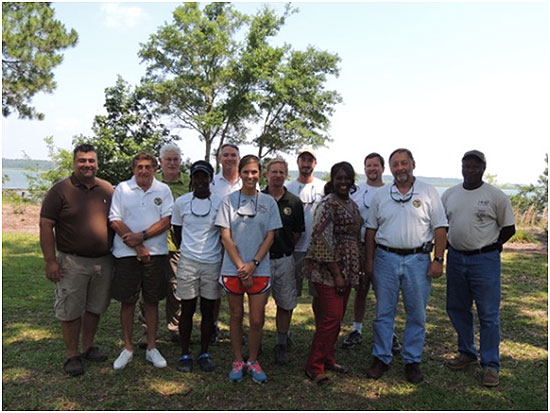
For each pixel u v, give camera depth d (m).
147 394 3.61
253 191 3.89
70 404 3.44
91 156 3.82
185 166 23.81
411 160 3.93
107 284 4.03
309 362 3.94
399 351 4.57
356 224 3.89
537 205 16.75
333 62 28.05
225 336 4.86
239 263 3.77
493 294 3.96
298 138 28.16
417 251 3.92
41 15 17.55
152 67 27.47
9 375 3.85
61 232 3.83
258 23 27.08
